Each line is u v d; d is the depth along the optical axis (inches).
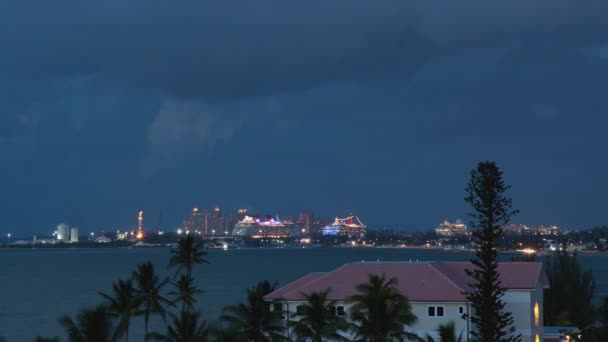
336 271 5049.2
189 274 6210.6
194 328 3905.0
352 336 4559.5
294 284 5093.5
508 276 4968.0
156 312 5438.0
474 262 4252.0
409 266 5022.1
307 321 3912.4
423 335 4670.3
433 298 4667.8
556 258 6397.6
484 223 4222.4
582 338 4210.1
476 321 4279.0
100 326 3233.3
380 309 3782.0
